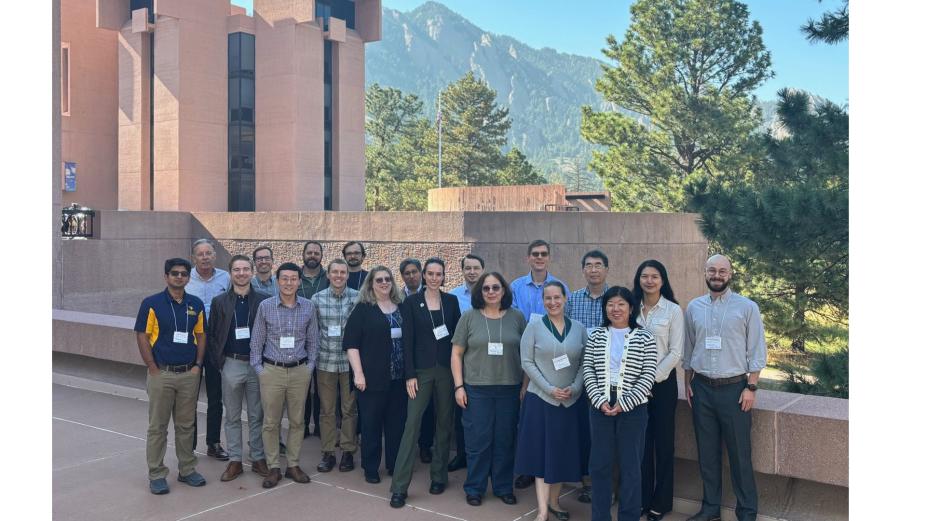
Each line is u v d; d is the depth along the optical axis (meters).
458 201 24.61
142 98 34.75
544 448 5.30
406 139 68.62
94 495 5.93
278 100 34.94
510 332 5.77
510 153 61.53
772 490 5.28
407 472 5.74
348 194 38.38
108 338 9.31
